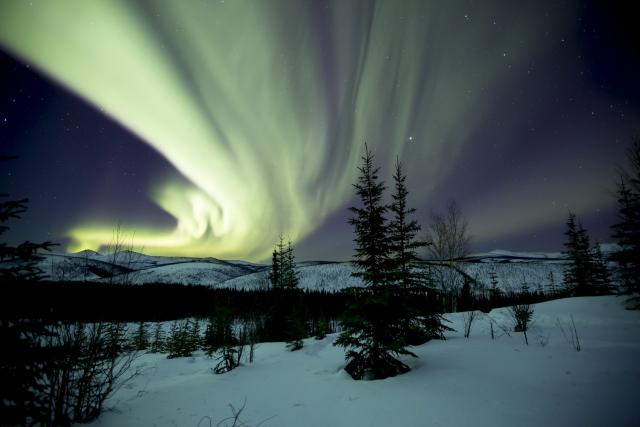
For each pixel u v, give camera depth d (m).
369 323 8.38
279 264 35.72
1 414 4.20
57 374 5.20
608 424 3.91
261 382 8.43
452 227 22.11
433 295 12.76
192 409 6.30
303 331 20.56
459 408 4.90
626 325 13.45
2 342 4.29
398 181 14.88
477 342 10.51
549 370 6.30
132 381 10.70
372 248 9.01
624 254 21.05
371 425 4.72
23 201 4.83
